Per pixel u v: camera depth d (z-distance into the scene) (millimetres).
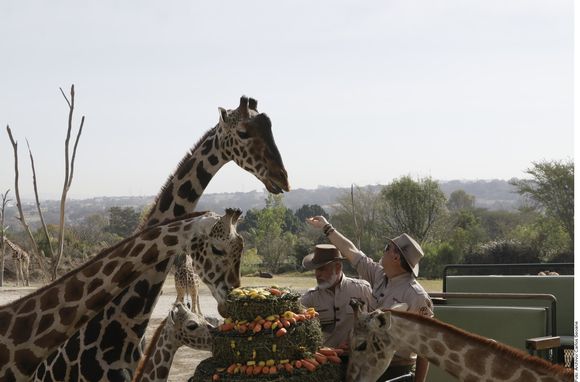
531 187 45219
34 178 11188
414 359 5727
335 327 5863
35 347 4188
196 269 4730
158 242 4195
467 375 4801
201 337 6059
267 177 5125
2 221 32219
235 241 4637
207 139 5438
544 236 41250
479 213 68250
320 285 5906
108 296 4227
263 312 4551
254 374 4438
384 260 5812
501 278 8188
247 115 5242
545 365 4645
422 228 45375
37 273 38312
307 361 4605
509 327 6742
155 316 16844
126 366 5070
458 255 39250
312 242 45406
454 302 8352
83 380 4969
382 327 4914
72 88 10562
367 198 46594
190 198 5383
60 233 10906
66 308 4203
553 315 6605
